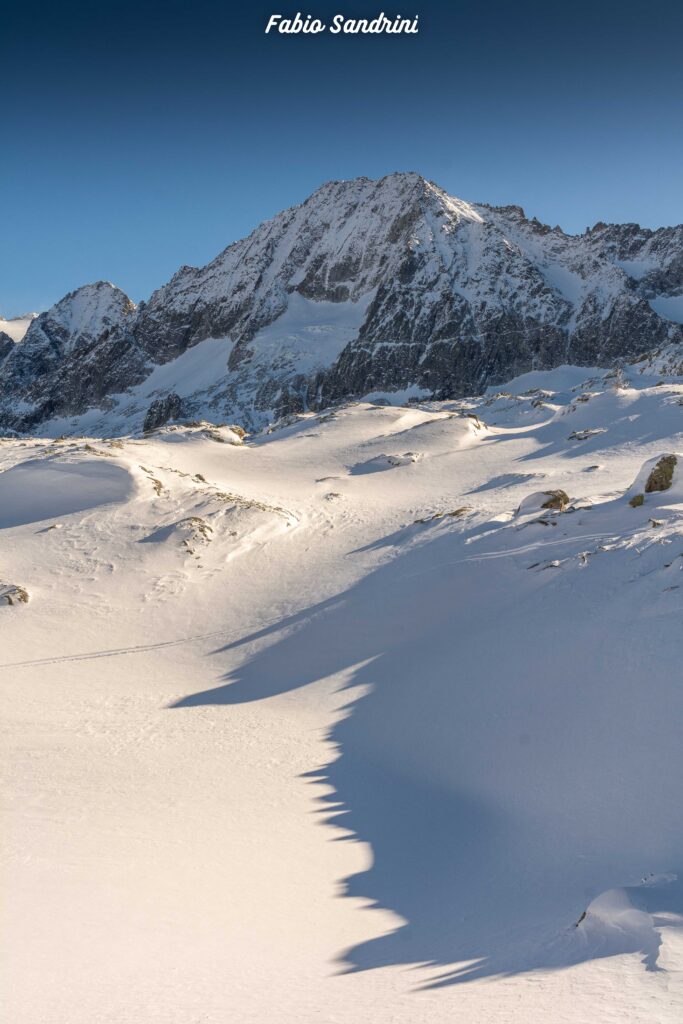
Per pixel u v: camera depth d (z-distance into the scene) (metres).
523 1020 6.63
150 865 15.27
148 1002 8.55
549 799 18.55
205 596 47.16
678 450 66.06
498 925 11.90
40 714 29.91
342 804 20.09
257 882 14.70
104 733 27.05
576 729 21.61
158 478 62.97
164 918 12.48
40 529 55.03
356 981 9.16
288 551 53.41
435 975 9.13
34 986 9.33
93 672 36.91
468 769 21.67
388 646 35.69
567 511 44.69
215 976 9.69
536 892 13.71
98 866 15.01
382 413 97.88
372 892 14.45
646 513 39.91
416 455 76.75
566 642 27.20
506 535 44.38
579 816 17.14
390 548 50.91
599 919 10.00
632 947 8.73
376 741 25.25
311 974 9.73
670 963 7.78
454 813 19.31
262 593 47.19
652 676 22.44
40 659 38.47
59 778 21.31
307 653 37.19
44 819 17.75
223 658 38.69
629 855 14.66
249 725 28.09
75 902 13.05
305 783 21.80
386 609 40.44
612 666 24.16
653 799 16.81
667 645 23.81
